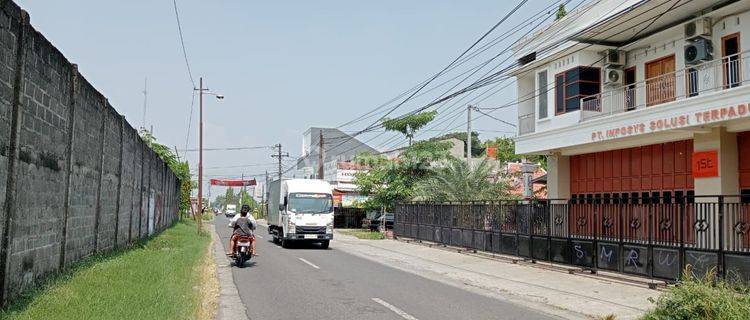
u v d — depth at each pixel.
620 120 17.55
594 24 17.42
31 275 8.84
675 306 7.93
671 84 17.77
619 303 10.98
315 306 9.95
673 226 12.45
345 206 47.72
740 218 11.19
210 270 14.52
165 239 23.27
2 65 7.34
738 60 14.88
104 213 14.45
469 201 21.94
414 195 32.44
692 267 11.80
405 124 37.34
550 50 19.84
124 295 8.94
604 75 19.91
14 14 7.68
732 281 10.66
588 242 15.01
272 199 29.05
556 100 21.30
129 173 18.00
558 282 13.90
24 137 8.26
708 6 16.03
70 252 11.31
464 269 17.02
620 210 13.99
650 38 18.39
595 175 21.88
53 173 9.84
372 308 9.86
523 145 22.75
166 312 7.99
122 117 16.27
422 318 9.08
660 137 17.39
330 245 26.50
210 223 54.31
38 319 7.02
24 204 8.37
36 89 8.74
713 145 16.00
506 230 19.03
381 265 17.84
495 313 9.80
